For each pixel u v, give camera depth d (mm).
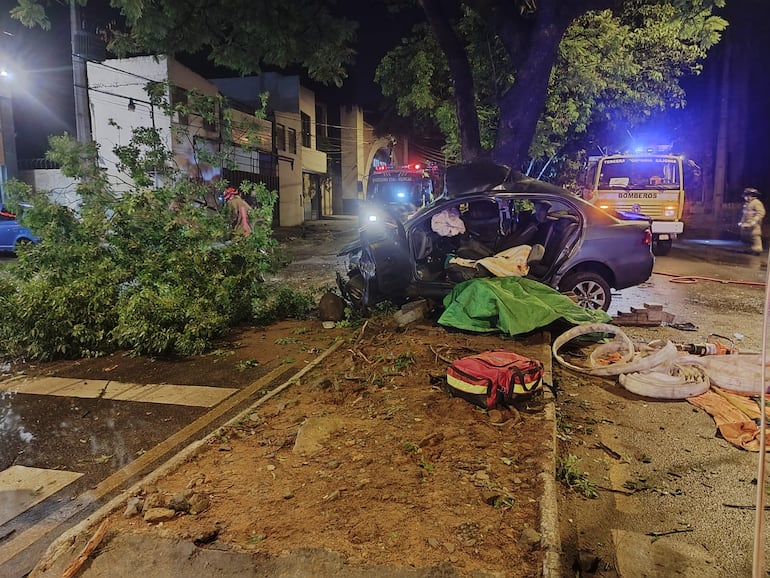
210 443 4137
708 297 10062
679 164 15094
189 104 10203
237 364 6355
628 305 9383
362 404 4754
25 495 3787
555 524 2982
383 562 2746
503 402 4508
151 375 6074
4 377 6145
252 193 9453
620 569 2994
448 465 3674
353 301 8281
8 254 16672
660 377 5371
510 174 7836
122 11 8641
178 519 3160
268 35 9391
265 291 8547
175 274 7316
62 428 4789
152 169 9242
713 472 3994
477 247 7543
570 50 14633
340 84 10641
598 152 22766
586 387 5566
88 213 7934
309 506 3248
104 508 3297
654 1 14164
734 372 5383
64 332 6641
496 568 2695
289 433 4277
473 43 14000
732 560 3066
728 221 25922
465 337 6500
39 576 2828
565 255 7633
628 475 3963
